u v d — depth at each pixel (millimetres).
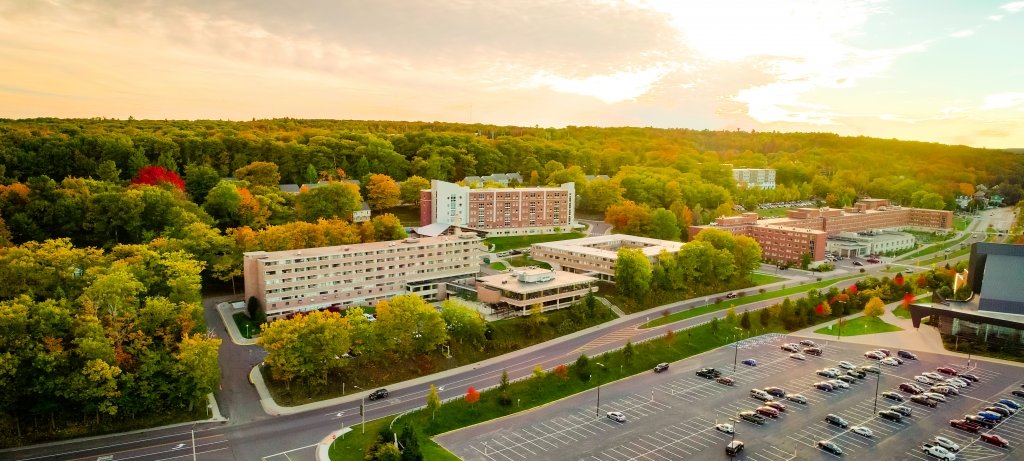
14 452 105250
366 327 140750
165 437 112250
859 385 144875
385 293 187125
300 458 105625
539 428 121875
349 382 136750
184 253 167875
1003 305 178500
